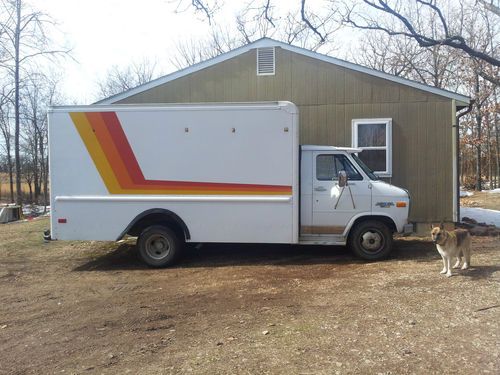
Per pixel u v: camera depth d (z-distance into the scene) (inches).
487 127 1179.9
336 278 258.1
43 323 200.1
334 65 410.9
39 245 394.6
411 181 402.0
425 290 222.2
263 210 297.9
